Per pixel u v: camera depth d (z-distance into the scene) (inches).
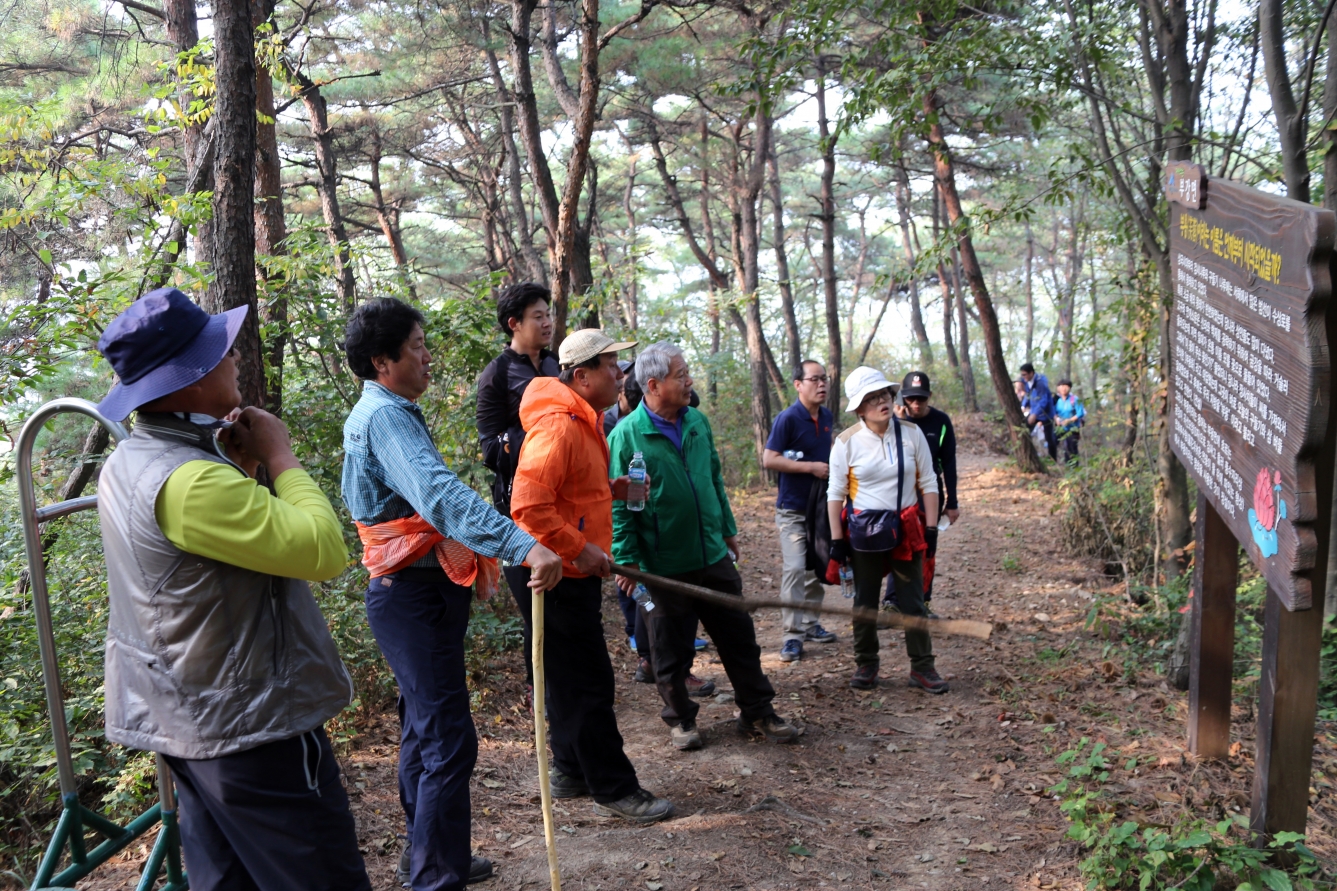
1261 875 131.9
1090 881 138.6
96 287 222.2
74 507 98.6
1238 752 183.8
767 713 203.0
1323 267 108.8
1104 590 325.7
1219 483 151.9
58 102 285.1
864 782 184.7
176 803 105.5
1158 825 151.9
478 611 254.8
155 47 478.0
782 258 819.4
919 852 155.9
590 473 155.3
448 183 960.3
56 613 201.9
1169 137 247.3
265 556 84.0
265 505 85.1
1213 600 179.3
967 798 175.5
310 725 88.1
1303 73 234.5
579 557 147.9
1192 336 169.2
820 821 166.2
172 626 84.0
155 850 104.3
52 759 166.1
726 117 711.7
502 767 188.2
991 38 257.6
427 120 770.2
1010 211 279.0
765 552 431.2
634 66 640.4
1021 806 169.9
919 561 236.2
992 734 205.3
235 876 92.6
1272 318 123.6
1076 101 279.7
